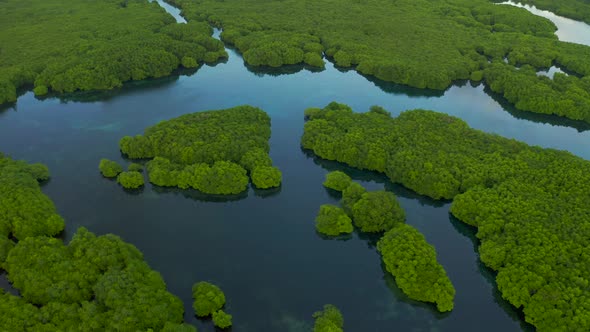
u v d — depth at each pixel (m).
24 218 128.38
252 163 156.62
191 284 120.69
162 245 132.88
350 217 140.12
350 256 132.25
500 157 155.12
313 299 118.50
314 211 147.75
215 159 157.50
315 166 167.38
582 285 109.94
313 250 133.75
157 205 148.38
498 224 130.12
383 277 125.56
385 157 158.62
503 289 115.81
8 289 115.81
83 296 107.56
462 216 137.88
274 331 110.12
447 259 131.25
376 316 114.25
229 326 110.06
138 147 163.88
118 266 113.44
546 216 130.12
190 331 100.38
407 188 154.12
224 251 131.75
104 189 153.62
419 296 115.44
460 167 151.62
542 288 110.44
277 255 131.50
